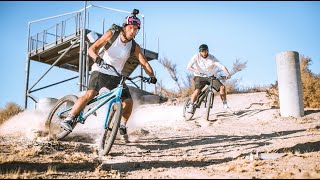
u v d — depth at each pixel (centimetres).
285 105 956
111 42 488
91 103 516
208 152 532
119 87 477
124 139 611
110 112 475
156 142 636
